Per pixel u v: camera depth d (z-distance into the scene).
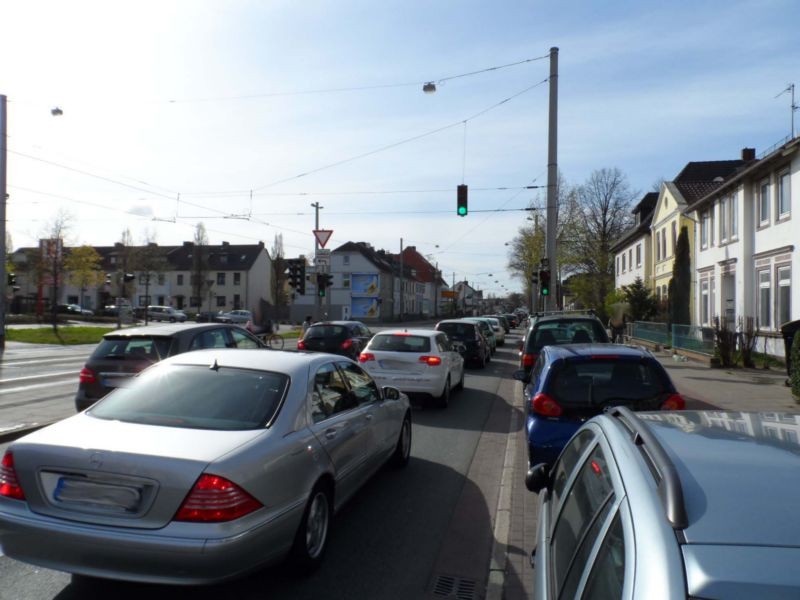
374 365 12.45
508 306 161.00
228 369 5.09
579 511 2.67
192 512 3.70
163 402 4.69
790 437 2.49
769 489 1.94
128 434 4.15
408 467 7.95
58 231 52.66
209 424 4.40
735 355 19.58
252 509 3.88
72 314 63.09
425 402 13.30
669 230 34.97
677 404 6.25
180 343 9.38
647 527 1.79
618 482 2.20
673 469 1.96
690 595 1.52
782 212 20.62
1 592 4.39
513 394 14.80
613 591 1.81
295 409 4.74
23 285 72.12
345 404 5.78
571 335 11.76
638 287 35.75
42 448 3.98
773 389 14.52
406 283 98.00
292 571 4.57
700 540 1.68
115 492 3.82
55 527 3.79
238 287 83.38
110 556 3.72
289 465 4.31
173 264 85.31
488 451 8.88
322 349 17.53
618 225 60.62
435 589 4.57
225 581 3.76
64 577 4.65
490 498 6.69
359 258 79.81
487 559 5.12
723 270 25.48
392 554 5.18
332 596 4.41
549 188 20.03
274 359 5.33
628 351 6.66
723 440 2.43
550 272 20.02
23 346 29.25
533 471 3.80
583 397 6.32
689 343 23.38
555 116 19.55
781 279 20.55
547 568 2.86
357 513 6.17
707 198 26.64
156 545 3.64
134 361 9.02
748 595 1.50
